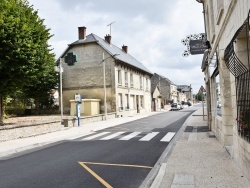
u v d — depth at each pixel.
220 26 8.41
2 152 9.95
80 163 7.95
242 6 5.05
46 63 17.92
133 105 35.75
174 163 7.07
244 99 5.44
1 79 15.40
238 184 5.09
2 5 14.70
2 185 6.04
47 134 15.27
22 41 14.98
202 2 13.59
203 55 14.05
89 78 30.80
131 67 35.06
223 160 7.08
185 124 18.66
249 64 5.30
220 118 10.09
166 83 64.25
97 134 15.46
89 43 30.94
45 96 34.19
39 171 7.19
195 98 124.44
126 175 6.55
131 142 11.88
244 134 5.57
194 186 5.12
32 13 17.19
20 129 13.66
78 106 20.20
